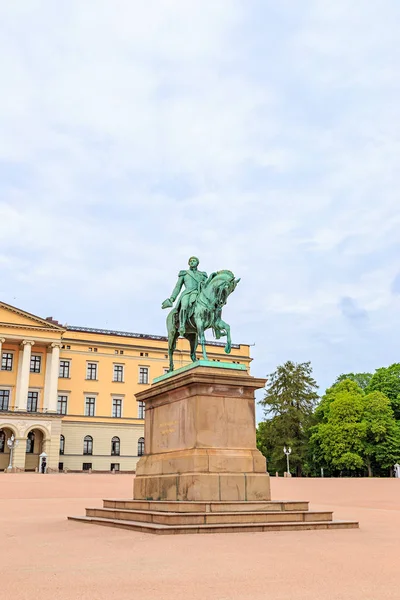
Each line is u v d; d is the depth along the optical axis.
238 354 88.75
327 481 42.34
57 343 77.31
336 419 71.75
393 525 14.88
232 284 16.20
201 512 12.86
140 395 17.20
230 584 7.02
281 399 82.94
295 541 10.88
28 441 75.31
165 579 7.34
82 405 81.25
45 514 19.33
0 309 74.69
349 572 7.80
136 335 89.06
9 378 75.62
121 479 45.91
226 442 14.44
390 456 68.12
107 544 10.61
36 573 7.86
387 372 75.75
